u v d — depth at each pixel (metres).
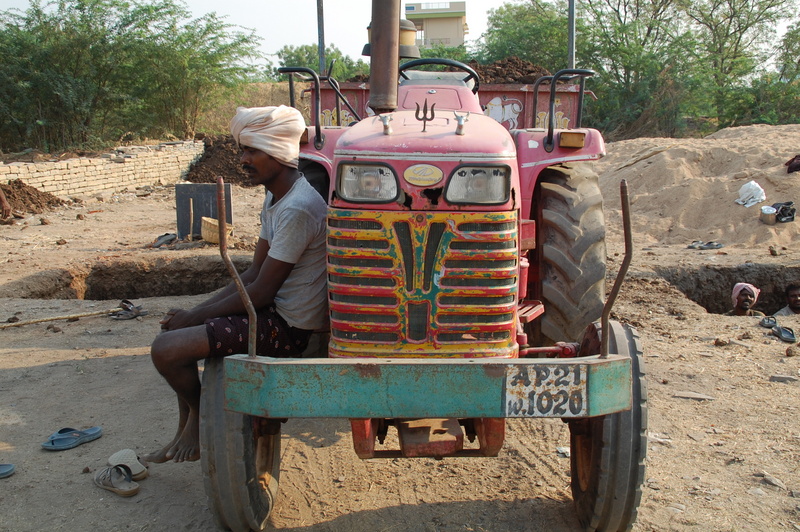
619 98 29.80
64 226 12.82
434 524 3.60
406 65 4.97
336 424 4.89
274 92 31.81
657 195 12.57
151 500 3.88
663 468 4.09
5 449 4.45
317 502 3.84
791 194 11.16
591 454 3.28
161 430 4.70
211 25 26.41
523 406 2.82
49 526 3.62
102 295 9.37
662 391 5.20
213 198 10.97
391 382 2.80
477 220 3.08
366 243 3.10
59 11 23.17
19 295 8.23
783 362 5.75
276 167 3.39
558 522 3.58
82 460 4.32
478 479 4.06
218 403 3.10
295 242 3.32
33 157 20.14
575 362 2.83
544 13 33.00
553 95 4.42
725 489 3.85
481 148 3.07
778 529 3.46
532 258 4.85
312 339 4.02
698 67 29.59
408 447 3.08
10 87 22.00
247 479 3.15
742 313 7.55
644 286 8.17
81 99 22.84
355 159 3.08
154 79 25.53
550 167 4.96
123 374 5.71
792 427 4.57
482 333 3.17
